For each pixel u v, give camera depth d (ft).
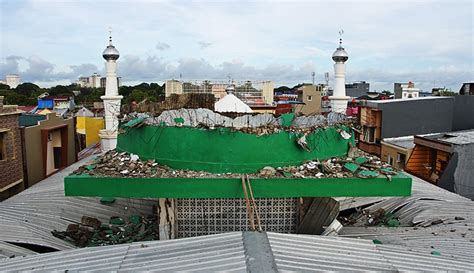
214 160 28.43
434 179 72.69
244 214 30.40
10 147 64.64
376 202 40.68
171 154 29.19
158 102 43.98
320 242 22.74
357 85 245.45
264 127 29.76
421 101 95.04
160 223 29.63
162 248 22.13
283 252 20.57
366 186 27.63
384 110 94.27
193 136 28.66
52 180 54.75
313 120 35.63
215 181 27.07
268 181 27.12
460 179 68.08
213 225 30.32
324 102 143.84
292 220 31.04
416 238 31.32
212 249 21.16
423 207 39.19
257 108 102.12
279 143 28.94
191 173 28.07
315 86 144.15
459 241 29.66
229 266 19.07
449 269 21.59
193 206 30.04
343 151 32.99
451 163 67.92
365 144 99.96
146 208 37.73
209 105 47.57
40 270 21.29
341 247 22.44
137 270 19.95
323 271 19.11
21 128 68.90
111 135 64.39
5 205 40.57
